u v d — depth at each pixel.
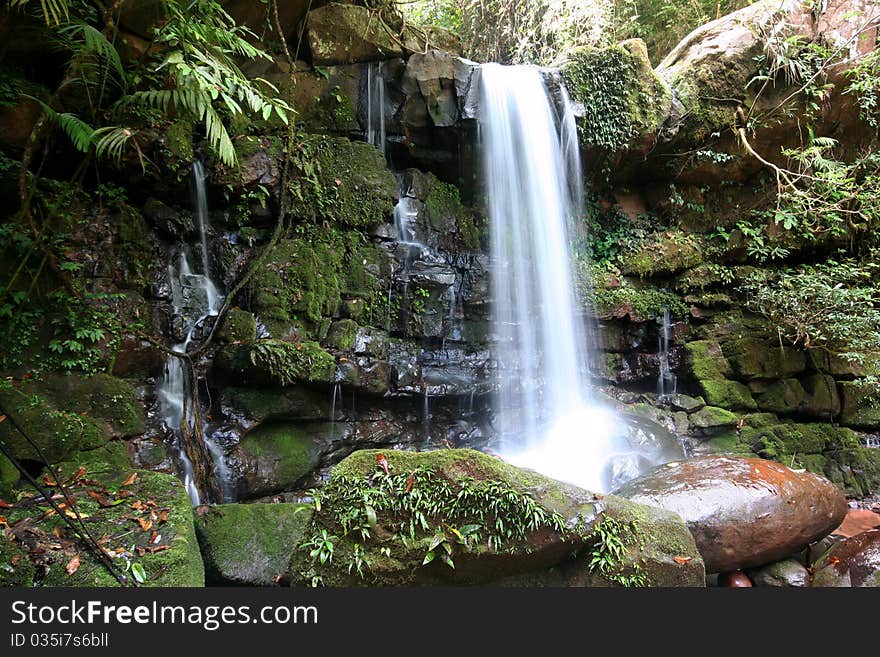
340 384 5.84
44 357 4.66
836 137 9.08
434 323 6.89
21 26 4.72
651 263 8.61
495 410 7.11
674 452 6.75
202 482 4.99
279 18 6.69
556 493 3.12
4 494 3.61
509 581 3.09
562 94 7.88
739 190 9.16
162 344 5.16
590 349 8.23
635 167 8.77
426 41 7.52
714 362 8.16
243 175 5.96
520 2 11.23
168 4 4.42
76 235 5.04
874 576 4.09
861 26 8.52
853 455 7.60
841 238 8.86
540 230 7.85
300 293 6.11
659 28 12.02
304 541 3.02
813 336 7.91
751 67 8.41
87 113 5.20
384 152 7.53
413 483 2.99
